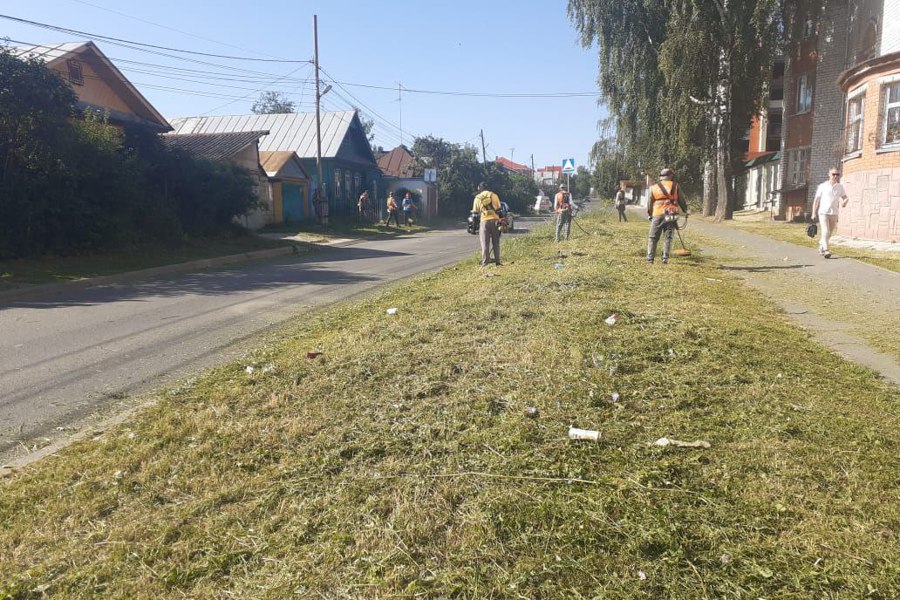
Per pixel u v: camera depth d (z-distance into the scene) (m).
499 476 3.28
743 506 2.95
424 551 2.70
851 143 17.05
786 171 27.25
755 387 4.55
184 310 9.07
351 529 2.89
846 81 16.88
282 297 10.16
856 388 4.66
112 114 18.73
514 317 6.77
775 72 37.12
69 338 7.31
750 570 2.51
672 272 10.26
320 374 5.11
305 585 2.53
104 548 2.85
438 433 3.86
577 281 8.91
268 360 5.75
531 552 2.65
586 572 2.52
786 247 14.38
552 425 3.90
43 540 2.93
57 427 4.52
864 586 2.40
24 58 13.27
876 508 2.93
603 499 3.02
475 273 11.02
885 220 15.02
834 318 7.11
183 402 4.71
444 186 50.91
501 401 4.35
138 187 16.06
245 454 3.70
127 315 8.71
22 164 13.40
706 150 26.95
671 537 2.70
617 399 4.31
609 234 17.78
